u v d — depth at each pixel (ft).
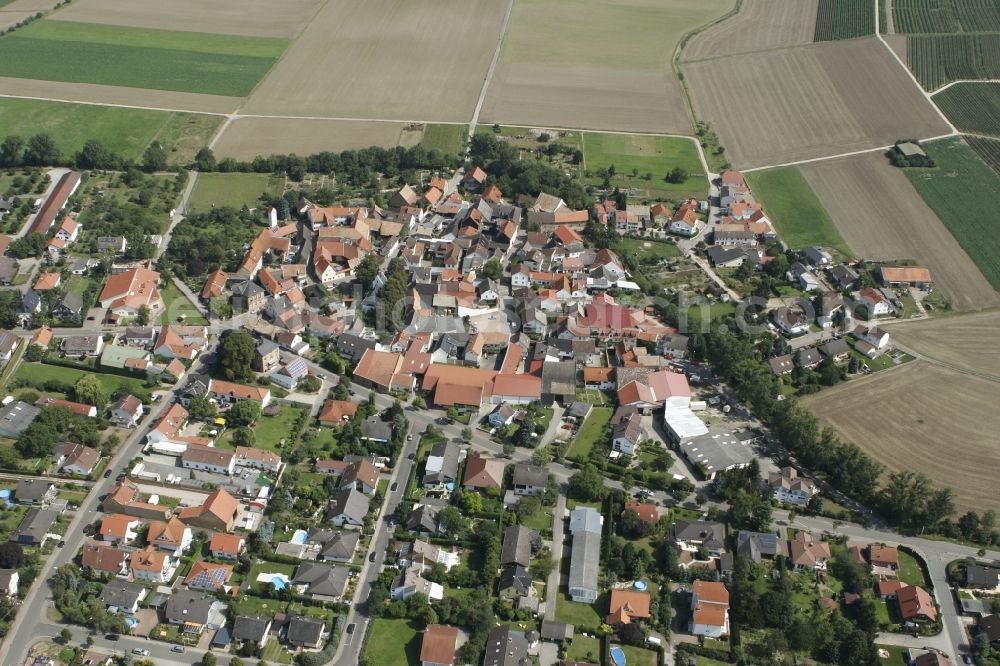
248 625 633.20
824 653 640.58
